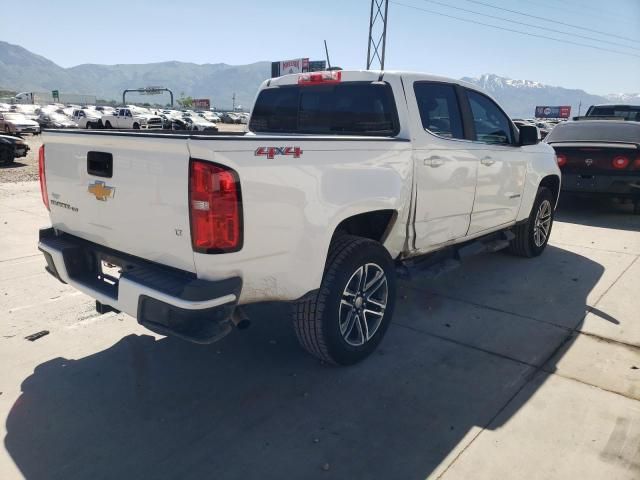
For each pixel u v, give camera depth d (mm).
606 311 4641
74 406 3117
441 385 3391
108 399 3197
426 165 3967
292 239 2965
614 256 6402
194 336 2643
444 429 2932
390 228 3793
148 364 3623
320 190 3082
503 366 3645
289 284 3039
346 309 3510
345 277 3348
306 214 3014
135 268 2924
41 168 3639
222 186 2584
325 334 3336
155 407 3121
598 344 3988
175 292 2631
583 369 3605
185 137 2586
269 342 3979
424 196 4004
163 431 2898
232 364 3645
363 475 2570
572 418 3033
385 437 2861
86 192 3217
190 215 2613
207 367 3600
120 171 2943
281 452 2734
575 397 3250
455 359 3740
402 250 4027
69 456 2688
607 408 3133
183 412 3074
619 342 4023
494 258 6273
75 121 40312
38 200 9406
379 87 4004
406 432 2904
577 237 7414
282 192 2861
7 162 16141
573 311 4641
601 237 7414
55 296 4793
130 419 3002
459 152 4328
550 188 6500
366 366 3629
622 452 2742
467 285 5305
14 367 3547
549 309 4688
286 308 4613
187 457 2688
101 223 3176
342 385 3381
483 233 5039
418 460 2678
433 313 4574
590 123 9469
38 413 3043
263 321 4344
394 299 3830
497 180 4938
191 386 3357
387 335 4125
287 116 4680
